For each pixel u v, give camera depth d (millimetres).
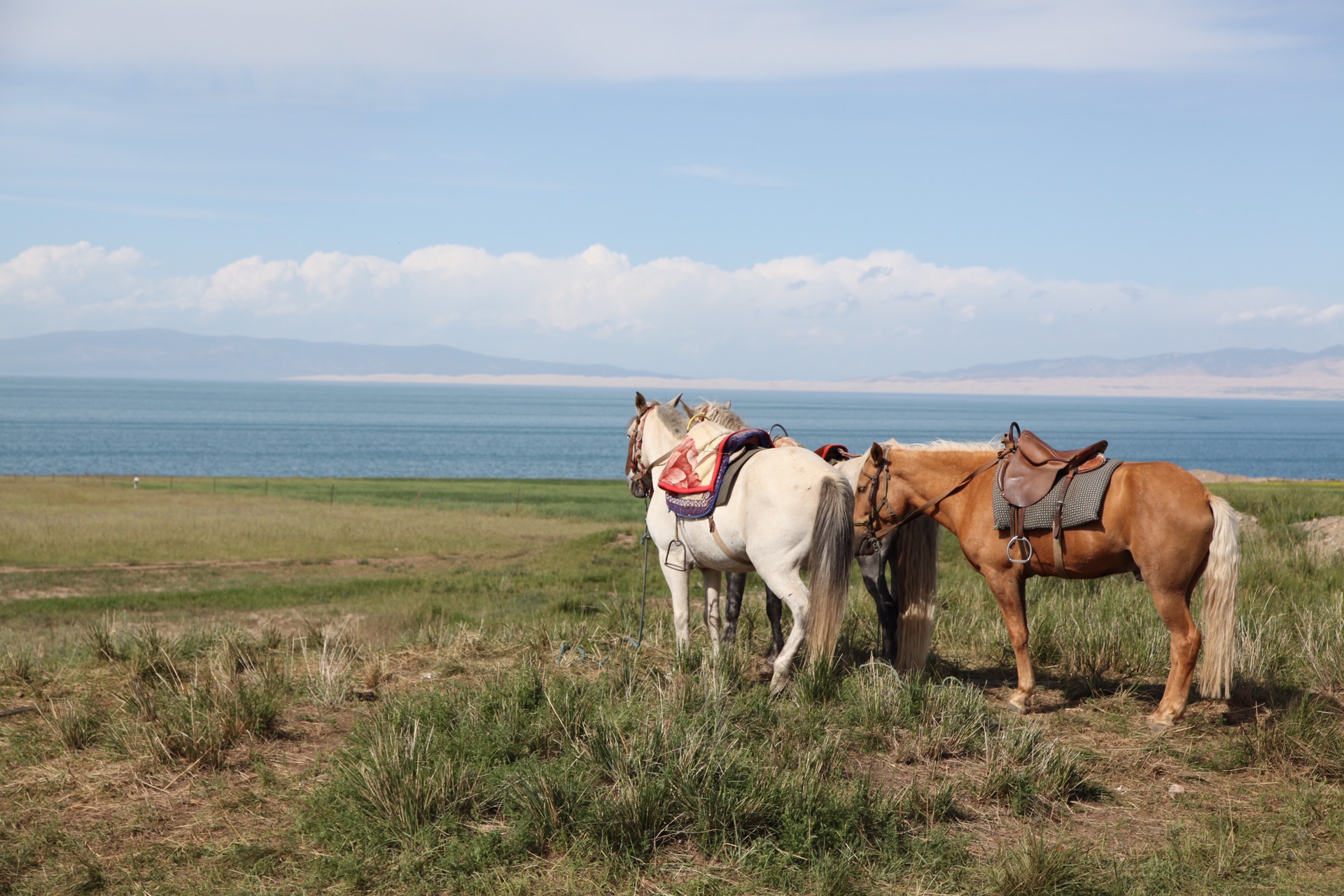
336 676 6648
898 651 6742
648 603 13438
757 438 6727
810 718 5578
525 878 3902
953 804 4664
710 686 5789
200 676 6855
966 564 14922
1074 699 6422
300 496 47750
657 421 7926
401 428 188375
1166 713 5738
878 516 6684
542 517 39375
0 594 20500
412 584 20750
